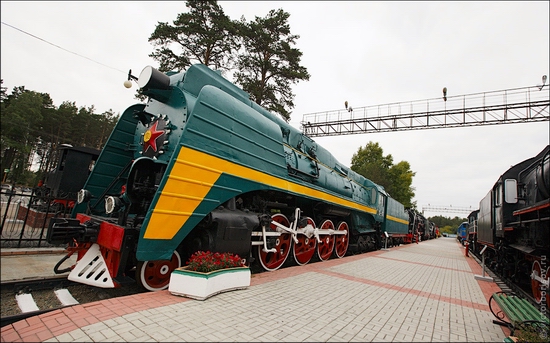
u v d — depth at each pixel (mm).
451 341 3494
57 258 7508
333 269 7797
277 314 3887
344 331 3496
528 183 7648
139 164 4926
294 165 8062
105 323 3217
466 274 9625
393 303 4965
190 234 5441
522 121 16141
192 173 4664
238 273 4949
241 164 5680
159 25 14773
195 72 5906
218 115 5273
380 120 19750
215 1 15133
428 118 18609
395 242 21062
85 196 5777
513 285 8375
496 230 10273
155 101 6141
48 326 3121
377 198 14820
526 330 3471
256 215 6055
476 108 17047
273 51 16906
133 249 4391
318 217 9469
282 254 7523
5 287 4730
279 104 17734
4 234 9773
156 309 3699
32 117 13430
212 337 3045
